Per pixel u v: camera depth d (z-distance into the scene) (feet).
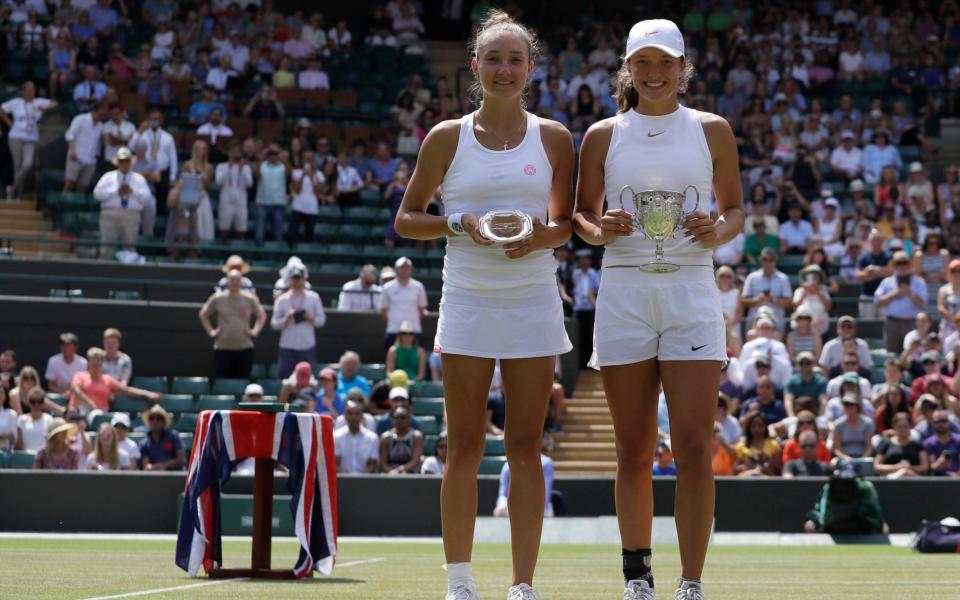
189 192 106.22
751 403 79.71
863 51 149.18
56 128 116.67
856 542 67.00
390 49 146.92
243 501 57.31
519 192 25.85
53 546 55.16
